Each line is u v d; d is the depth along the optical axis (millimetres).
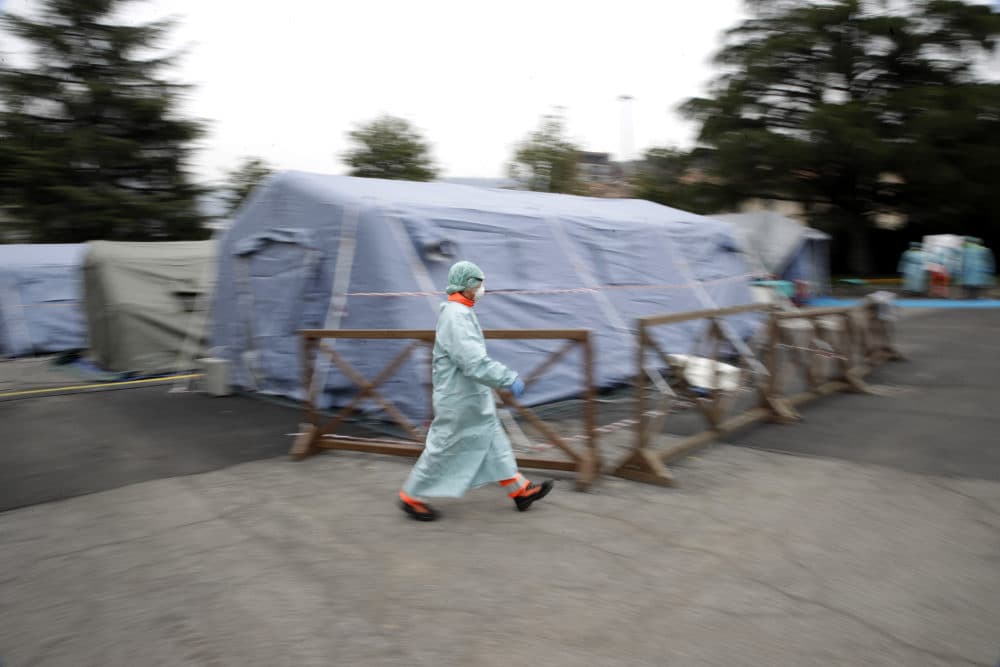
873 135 25500
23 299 14703
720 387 6105
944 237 20688
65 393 9812
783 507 4598
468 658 2955
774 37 28109
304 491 5164
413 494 4508
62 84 26438
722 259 11703
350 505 4836
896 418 6871
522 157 28453
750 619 3213
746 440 6234
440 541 4180
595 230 9531
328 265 7809
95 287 11484
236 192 29031
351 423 7215
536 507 4719
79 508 4891
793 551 3930
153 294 11367
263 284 8750
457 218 8039
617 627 3174
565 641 3068
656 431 5516
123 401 9070
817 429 6547
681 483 5125
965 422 6621
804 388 8289
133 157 27016
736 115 29906
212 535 4344
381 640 3107
